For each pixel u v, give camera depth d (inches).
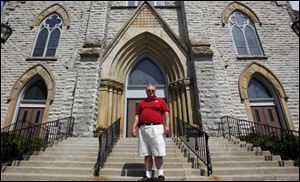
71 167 247.1
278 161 255.0
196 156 267.3
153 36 507.8
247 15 567.8
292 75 482.3
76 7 572.1
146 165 188.9
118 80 477.1
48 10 569.9
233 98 458.0
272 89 478.9
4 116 443.8
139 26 521.7
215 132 389.1
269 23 553.0
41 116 454.6
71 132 391.9
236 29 552.4
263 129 440.5
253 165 249.9
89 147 315.3
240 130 421.1
